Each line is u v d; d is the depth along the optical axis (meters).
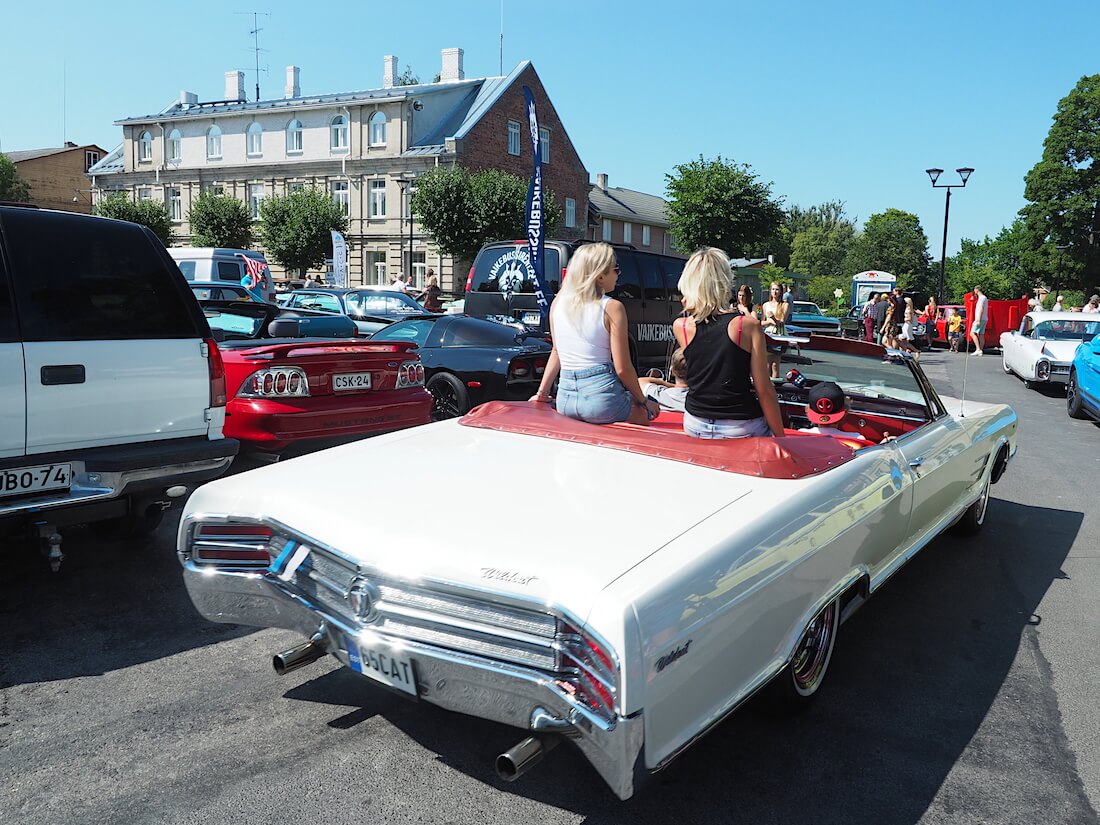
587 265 3.37
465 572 2.16
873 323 19.86
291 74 46.69
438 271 38.97
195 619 3.80
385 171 39.72
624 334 3.39
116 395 3.86
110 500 3.86
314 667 3.35
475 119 39.00
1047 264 49.66
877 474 3.20
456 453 2.99
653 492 2.58
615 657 1.91
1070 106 48.75
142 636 3.61
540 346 8.11
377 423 5.61
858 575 3.06
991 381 15.93
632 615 1.94
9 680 3.20
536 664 2.06
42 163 52.28
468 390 7.98
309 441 5.28
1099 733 3.00
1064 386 14.41
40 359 3.61
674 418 4.09
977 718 3.09
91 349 3.77
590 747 1.99
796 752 2.82
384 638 2.27
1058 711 3.16
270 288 22.20
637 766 1.97
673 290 11.45
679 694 2.08
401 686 2.30
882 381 4.35
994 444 5.10
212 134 44.12
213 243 41.53
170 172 44.91
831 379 4.48
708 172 35.97
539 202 9.45
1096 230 48.84
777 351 4.37
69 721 2.90
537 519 2.38
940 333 24.52
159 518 4.67
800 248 102.12
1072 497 6.60
